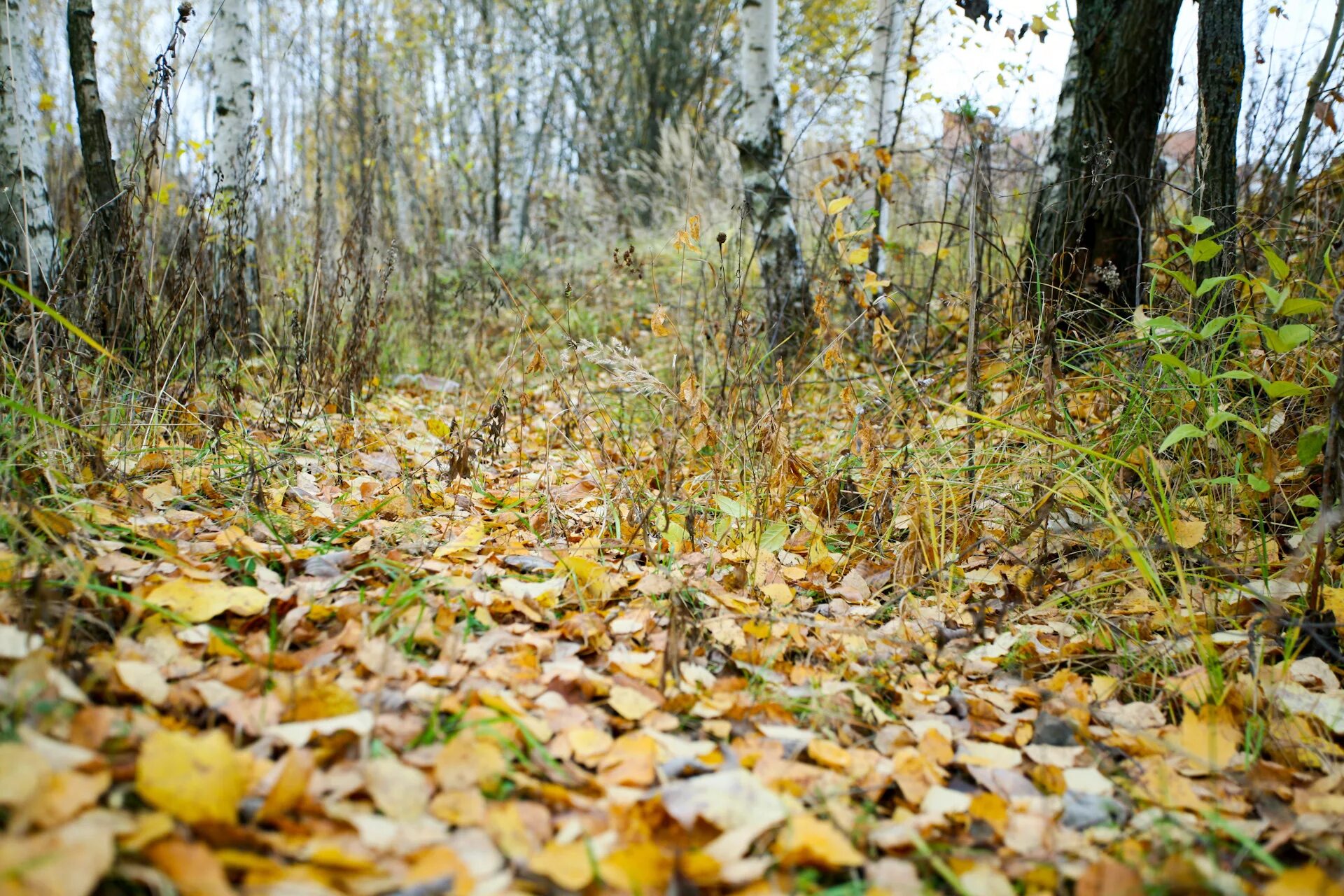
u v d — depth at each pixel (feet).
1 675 4.03
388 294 19.47
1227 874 3.87
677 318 15.30
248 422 10.53
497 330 20.48
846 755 4.73
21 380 8.07
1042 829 4.26
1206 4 10.61
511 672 5.17
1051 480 8.57
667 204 25.91
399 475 10.14
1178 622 6.66
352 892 3.21
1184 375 8.15
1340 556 7.50
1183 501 8.06
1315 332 8.70
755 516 8.42
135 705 4.26
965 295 12.73
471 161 37.58
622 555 7.96
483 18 41.98
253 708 4.34
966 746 5.13
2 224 10.98
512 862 3.58
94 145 12.03
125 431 8.71
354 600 5.95
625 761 4.39
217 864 2.98
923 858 3.96
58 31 31.30
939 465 8.80
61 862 2.74
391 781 3.90
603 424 11.11
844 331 9.55
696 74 48.67
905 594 7.04
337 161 38.45
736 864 3.66
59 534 5.77
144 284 10.62
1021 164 18.42
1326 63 11.18
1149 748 5.15
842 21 37.81
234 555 6.38
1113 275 10.55
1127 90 12.40
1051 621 6.95
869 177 18.43
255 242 17.13
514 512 8.95
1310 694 5.71
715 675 5.76
